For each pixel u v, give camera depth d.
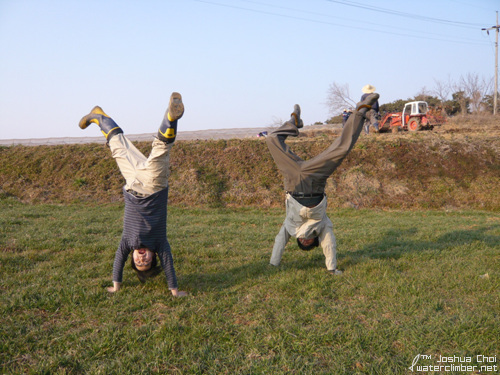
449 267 6.03
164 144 4.23
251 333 3.90
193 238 8.38
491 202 13.74
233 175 14.84
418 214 12.73
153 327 4.03
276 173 14.97
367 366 3.40
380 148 16.20
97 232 8.59
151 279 5.36
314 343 3.77
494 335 3.88
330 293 5.02
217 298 4.84
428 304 4.58
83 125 5.20
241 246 7.71
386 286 5.15
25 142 22.72
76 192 13.74
